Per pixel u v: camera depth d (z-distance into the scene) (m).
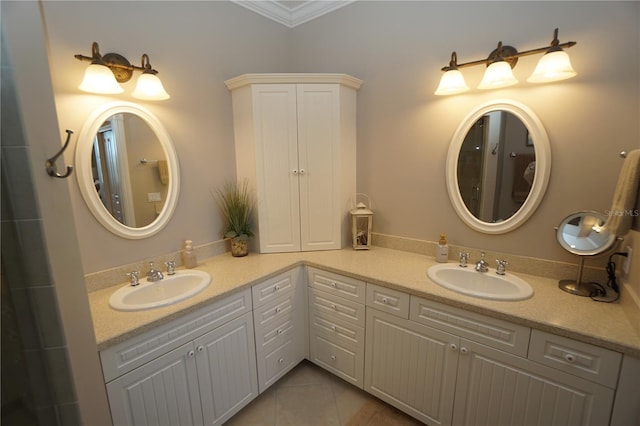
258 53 2.24
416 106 1.92
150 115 1.67
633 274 1.17
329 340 1.92
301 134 2.02
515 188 1.61
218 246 2.08
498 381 1.30
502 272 1.63
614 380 1.04
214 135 2.00
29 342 0.85
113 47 1.51
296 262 1.92
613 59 1.30
